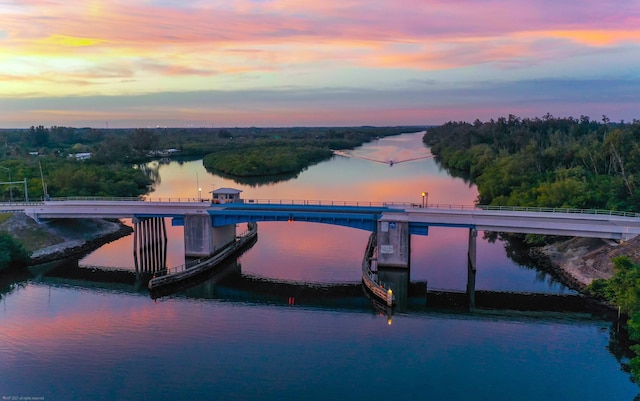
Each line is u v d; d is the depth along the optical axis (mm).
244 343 59344
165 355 56344
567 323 64562
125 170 187125
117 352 57156
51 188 135375
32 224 101000
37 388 49906
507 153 192500
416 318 66812
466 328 63250
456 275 84375
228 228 100812
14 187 126438
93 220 115188
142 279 85500
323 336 61156
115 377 51875
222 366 53844
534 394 48625
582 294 74125
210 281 82938
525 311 69062
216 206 98375
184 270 82750
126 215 94688
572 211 96125
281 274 86312
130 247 105250
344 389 49562
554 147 169625
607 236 78188
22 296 76562
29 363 54750
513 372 52625
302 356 56062
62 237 102688
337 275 85562
